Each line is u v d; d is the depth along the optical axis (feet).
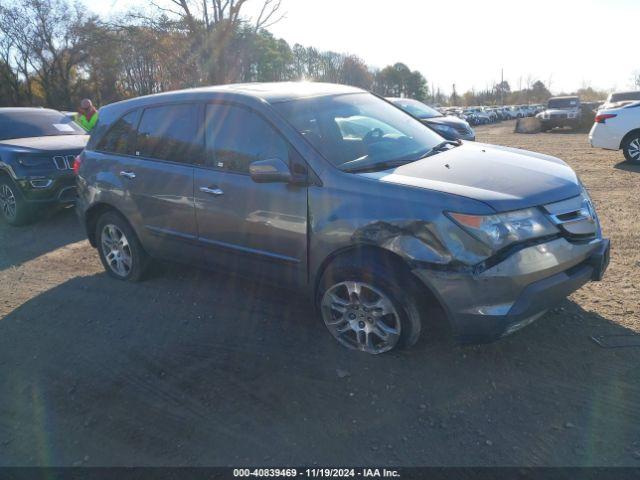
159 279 17.25
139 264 16.66
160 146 15.12
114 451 9.58
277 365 11.77
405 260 10.48
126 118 16.33
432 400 10.25
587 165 35.53
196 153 14.14
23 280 18.33
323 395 10.63
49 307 15.84
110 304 15.69
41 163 24.30
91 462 9.37
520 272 9.98
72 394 11.37
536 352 11.49
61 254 20.98
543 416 9.60
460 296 10.13
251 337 13.07
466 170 11.62
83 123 35.96
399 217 10.49
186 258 15.06
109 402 10.97
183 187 14.24
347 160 12.10
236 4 59.93
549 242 10.44
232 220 13.25
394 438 9.34
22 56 121.80
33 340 13.92
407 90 258.16
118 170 16.07
